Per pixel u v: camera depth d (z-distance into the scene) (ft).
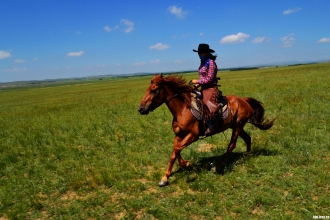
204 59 20.27
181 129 19.77
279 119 33.58
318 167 19.81
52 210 18.21
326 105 38.01
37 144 34.58
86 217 17.08
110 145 31.48
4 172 25.96
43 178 23.72
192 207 16.79
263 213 15.57
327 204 15.56
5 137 40.86
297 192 16.84
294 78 88.99
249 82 93.50
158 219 16.22
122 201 18.34
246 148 26.17
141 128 38.01
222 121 20.88
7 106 114.21
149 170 23.34
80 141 34.76
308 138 25.80
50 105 91.09
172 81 19.58
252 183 18.92
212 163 22.80
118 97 91.97
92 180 21.57
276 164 21.29
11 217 17.69
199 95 20.22
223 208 16.35
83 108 68.69
